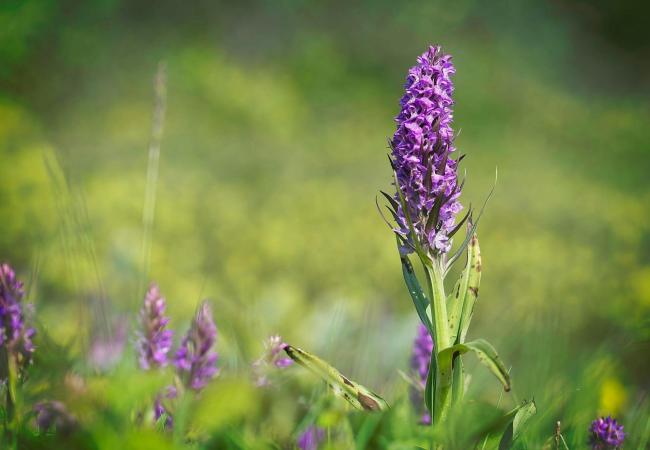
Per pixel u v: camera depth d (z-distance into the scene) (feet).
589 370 4.00
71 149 11.70
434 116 3.54
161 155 11.89
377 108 15.60
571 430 3.73
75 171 10.24
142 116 13.42
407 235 3.59
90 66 14.79
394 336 5.03
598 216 11.20
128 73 14.94
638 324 4.23
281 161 12.09
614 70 19.77
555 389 3.97
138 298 3.60
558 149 15.25
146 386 3.17
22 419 3.35
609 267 9.44
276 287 7.47
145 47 15.62
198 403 3.24
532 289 8.30
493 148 14.61
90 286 3.99
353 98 15.72
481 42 18.39
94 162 11.21
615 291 8.26
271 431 3.56
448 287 6.56
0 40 14.05
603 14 20.79
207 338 3.53
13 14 14.30
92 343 3.68
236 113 13.97
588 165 14.62
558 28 19.74
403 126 3.55
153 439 3.09
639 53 20.36
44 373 3.51
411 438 3.37
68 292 5.60
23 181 9.25
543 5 20.13
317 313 5.76
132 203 9.62
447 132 3.55
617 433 3.65
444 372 3.51
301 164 12.13
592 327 7.42
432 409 3.56
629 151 15.48
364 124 14.89
